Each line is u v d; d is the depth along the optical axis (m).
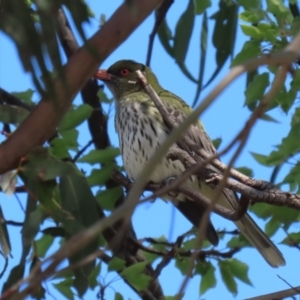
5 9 5.29
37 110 6.44
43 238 10.62
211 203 4.66
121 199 11.61
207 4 12.34
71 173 8.61
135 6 5.62
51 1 5.30
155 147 12.33
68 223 8.73
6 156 6.55
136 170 12.52
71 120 9.89
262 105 4.39
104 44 6.14
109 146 12.17
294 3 11.45
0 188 8.61
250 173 11.12
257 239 11.30
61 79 5.36
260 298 8.38
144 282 9.98
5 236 8.73
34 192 8.53
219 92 4.30
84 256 8.55
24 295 4.47
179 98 13.51
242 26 10.27
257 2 10.84
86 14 5.55
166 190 4.89
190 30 12.77
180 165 11.76
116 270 9.95
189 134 12.59
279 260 11.24
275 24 10.50
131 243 11.91
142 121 12.52
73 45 12.94
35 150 8.44
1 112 8.52
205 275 11.80
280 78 4.39
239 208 7.80
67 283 9.92
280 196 7.60
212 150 12.87
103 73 13.95
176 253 11.65
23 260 8.65
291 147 10.58
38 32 5.24
